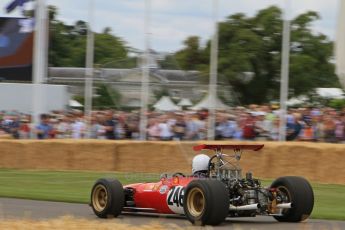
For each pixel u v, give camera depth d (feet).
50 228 65.62
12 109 244.01
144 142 155.74
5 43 263.29
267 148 141.79
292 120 161.27
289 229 69.77
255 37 281.54
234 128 164.25
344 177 134.10
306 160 138.21
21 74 262.67
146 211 82.89
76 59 385.91
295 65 283.79
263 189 75.25
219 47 287.89
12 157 166.30
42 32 205.26
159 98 201.98
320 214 87.40
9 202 98.73
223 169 76.74
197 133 167.43
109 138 177.37
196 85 206.49
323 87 297.12
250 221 78.02
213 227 70.18
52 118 185.16
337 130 153.17
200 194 71.82
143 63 197.16
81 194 111.55
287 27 182.60
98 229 65.26
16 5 208.44
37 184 129.29
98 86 270.67
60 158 162.50
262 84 286.46
